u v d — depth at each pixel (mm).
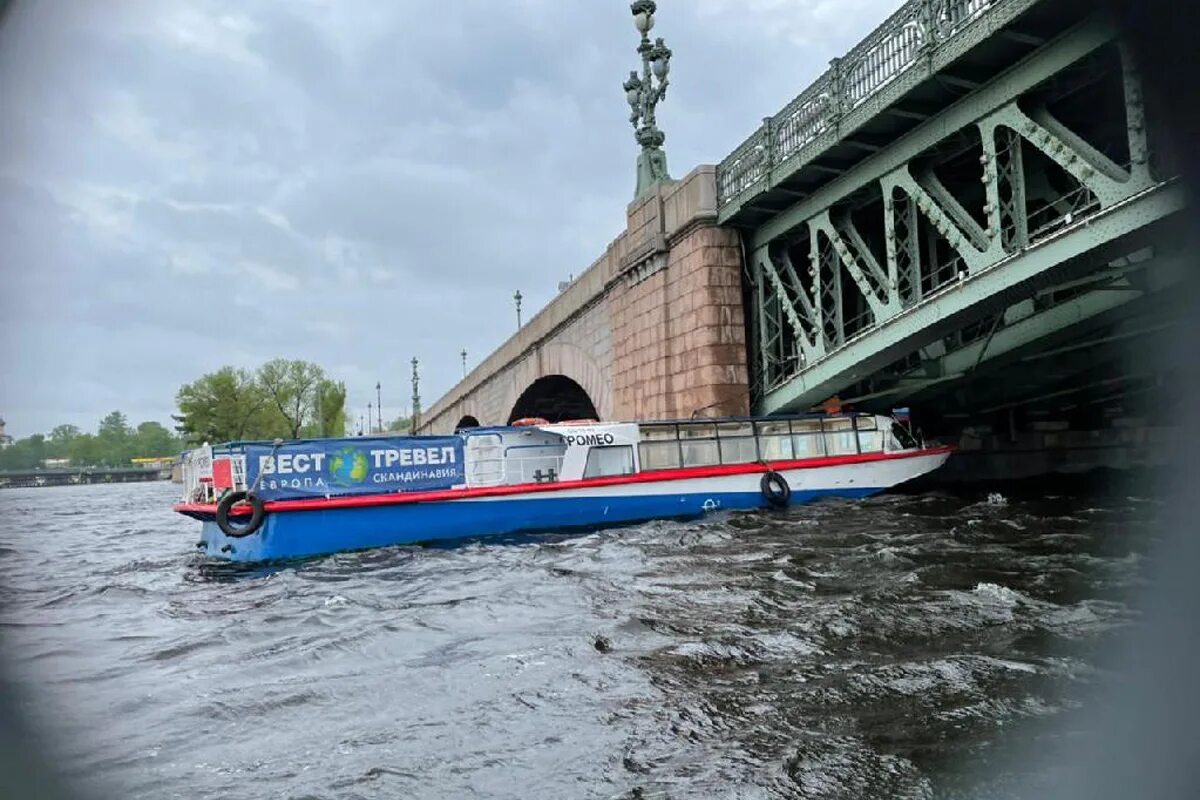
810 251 19516
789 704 5270
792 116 16938
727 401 19688
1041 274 12719
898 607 7660
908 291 19062
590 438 17109
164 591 12023
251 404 89688
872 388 20219
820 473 18219
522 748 4758
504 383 42406
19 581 13836
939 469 21891
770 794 4047
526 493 16281
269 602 10391
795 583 9164
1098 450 21094
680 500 17266
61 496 79188
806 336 18609
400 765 4578
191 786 4375
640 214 22875
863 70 14766
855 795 4000
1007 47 12406
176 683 6438
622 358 24453
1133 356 17703
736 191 19109
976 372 17219
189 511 15875
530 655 6684
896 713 5016
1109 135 14695
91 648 8117
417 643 7352
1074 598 7676
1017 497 17250
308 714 5508
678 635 7086
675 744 4715
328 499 15141
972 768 4207
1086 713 4801
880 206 18516
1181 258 13094
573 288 29188
